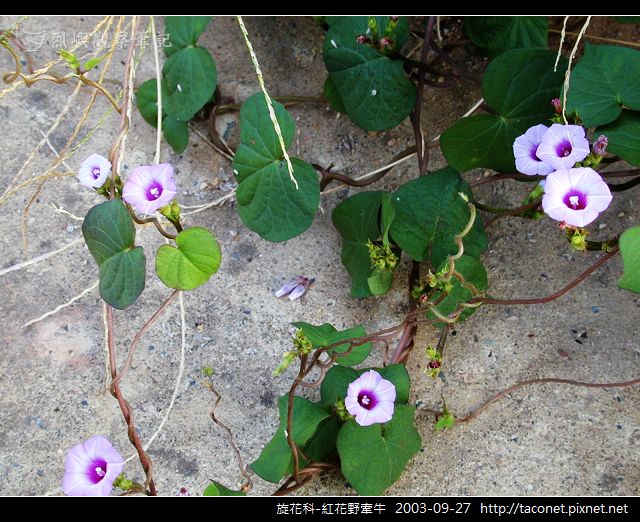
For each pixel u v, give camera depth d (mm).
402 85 348
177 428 334
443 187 337
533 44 356
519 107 329
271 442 300
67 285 363
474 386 334
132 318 357
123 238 277
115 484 273
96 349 350
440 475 320
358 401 290
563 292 309
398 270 360
